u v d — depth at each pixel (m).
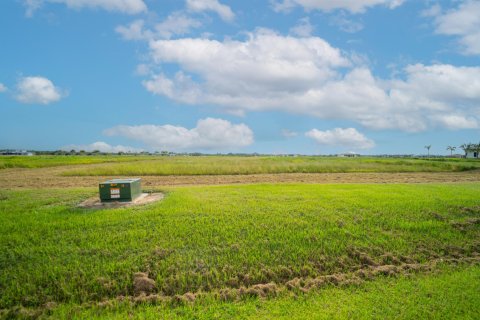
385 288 7.45
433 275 8.21
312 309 6.52
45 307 6.57
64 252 8.61
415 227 11.21
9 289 7.09
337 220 11.55
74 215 11.81
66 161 58.47
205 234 9.93
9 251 8.63
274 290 7.26
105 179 29.89
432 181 29.50
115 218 11.30
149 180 29.73
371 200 14.80
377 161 59.56
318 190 18.09
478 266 8.80
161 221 11.02
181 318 6.15
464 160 77.75
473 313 6.40
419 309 6.54
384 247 9.74
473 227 11.60
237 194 16.53
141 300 6.78
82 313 6.32
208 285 7.47
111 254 8.55
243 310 6.46
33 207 13.37
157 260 8.32
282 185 20.98
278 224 10.97
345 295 7.12
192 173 36.28
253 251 8.95
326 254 9.07
